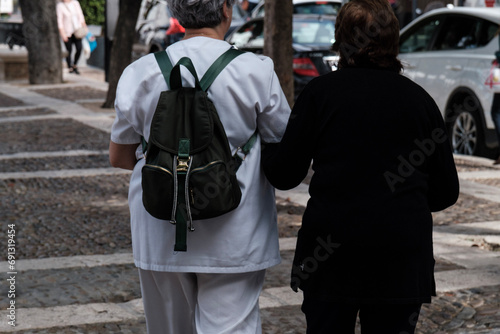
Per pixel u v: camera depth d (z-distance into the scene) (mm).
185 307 3791
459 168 11820
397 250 3348
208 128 3389
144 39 23797
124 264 7000
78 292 6211
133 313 5762
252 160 3619
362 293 3371
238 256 3551
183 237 3416
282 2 13289
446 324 5562
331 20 18078
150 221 3615
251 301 3662
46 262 7008
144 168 3393
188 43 3580
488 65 12234
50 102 19406
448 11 13781
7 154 12609
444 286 6324
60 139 14016
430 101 3492
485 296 6098
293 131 3502
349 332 3535
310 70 16219
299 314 5750
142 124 3625
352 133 3393
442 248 7500
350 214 3355
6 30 27500
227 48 3578
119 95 3604
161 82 3531
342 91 3445
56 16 23938
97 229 8234
